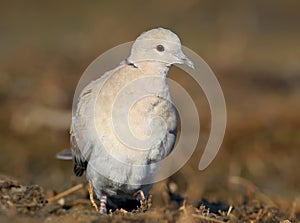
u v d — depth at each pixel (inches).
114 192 855.7
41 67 1614.2
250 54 1873.8
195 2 2129.7
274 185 1235.9
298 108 1438.2
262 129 1370.6
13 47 1870.1
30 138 1336.1
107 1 2230.6
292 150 1338.6
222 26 2025.1
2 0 2258.9
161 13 2090.3
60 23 2094.0
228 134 1346.0
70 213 770.2
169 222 724.7
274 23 2113.7
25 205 776.9
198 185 1103.6
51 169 1242.6
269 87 1626.5
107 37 1748.3
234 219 808.3
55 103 1416.1
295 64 1800.0
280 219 888.3
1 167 1241.4
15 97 1439.5
